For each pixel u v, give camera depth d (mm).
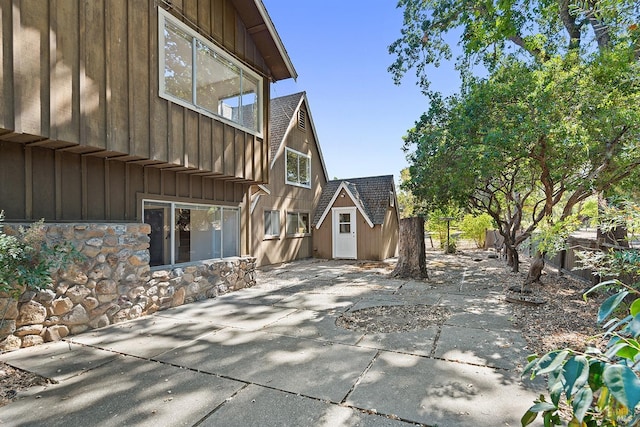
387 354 3801
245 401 2818
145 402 2812
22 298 4020
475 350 3873
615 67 5348
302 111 14461
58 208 4695
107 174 5293
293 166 13758
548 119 5906
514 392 2908
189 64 6199
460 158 7496
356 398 2848
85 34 4551
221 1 7027
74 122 4398
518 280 8562
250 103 7895
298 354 3826
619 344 1153
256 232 11289
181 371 3404
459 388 2990
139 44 5270
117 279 5086
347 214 14445
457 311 5594
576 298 6289
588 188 6355
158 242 6117
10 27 3836
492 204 11867
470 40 6738
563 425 2348
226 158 7020
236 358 3725
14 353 3861
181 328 4812
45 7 4137
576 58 6188
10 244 3564
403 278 9016
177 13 5953
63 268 4383
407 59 11273
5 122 3789
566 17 7934
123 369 3451
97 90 4676
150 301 5605
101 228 4895
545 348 3883
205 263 6883
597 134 5992
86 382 3168
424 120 9523
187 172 6617
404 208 26625
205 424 2504
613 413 1274
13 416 2613
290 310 5797
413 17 10758
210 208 7336
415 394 2896
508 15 5633
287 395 2912
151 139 5395
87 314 4676
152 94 5441
